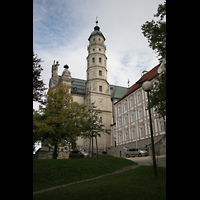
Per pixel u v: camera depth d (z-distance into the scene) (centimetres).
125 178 1261
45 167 1658
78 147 5069
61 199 896
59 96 2912
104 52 6159
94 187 1058
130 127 4241
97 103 5547
